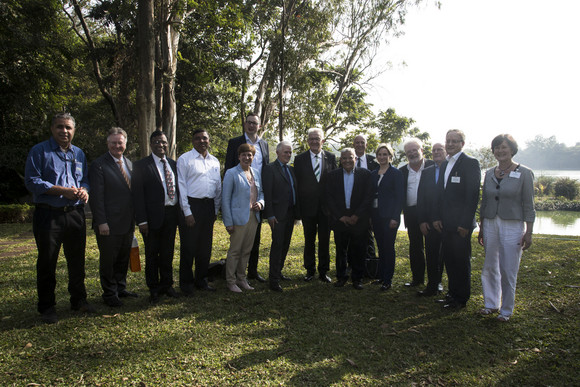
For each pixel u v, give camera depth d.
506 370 2.82
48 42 14.41
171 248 4.38
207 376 2.69
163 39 11.11
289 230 5.06
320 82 14.71
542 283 4.90
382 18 13.54
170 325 3.58
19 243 8.58
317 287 4.88
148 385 2.57
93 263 6.02
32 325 3.53
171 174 4.36
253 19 12.75
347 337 3.36
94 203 3.91
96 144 20.53
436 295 4.55
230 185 4.57
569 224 21.44
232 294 4.52
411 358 2.99
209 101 17.47
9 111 15.75
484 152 18.91
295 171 5.20
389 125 16.45
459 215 4.02
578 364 2.88
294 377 2.70
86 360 2.91
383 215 4.76
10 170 16.55
